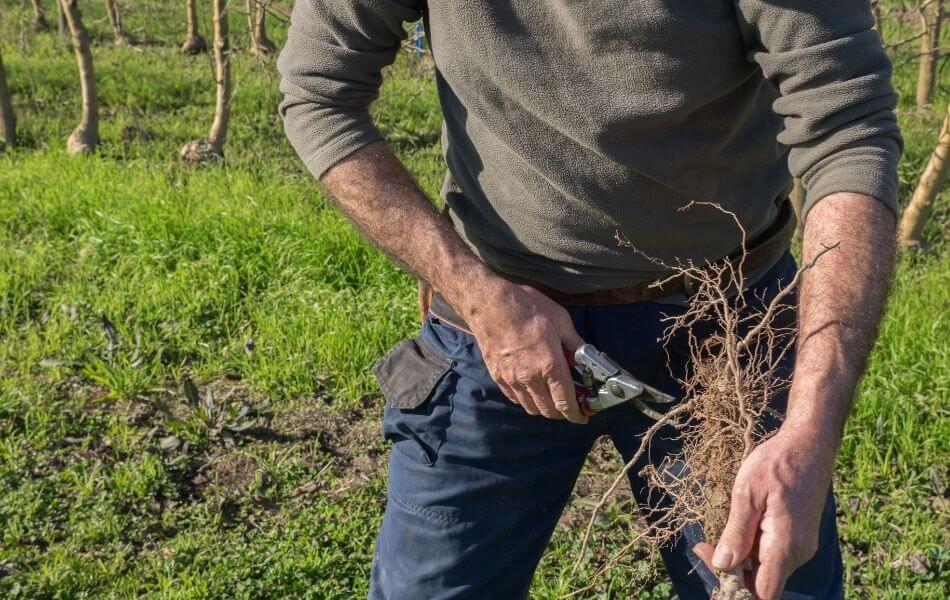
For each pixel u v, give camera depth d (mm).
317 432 4043
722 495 1449
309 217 5906
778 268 1890
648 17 1487
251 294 5109
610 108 1562
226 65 7906
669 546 1907
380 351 4520
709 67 1532
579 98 1569
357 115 1743
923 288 5078
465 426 1871
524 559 1995
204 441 3926
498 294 1592
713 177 1676
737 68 1563
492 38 1579
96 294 5078
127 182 6836
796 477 1227
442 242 1644
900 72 10867
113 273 5336
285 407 4234
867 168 1416
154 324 4836
